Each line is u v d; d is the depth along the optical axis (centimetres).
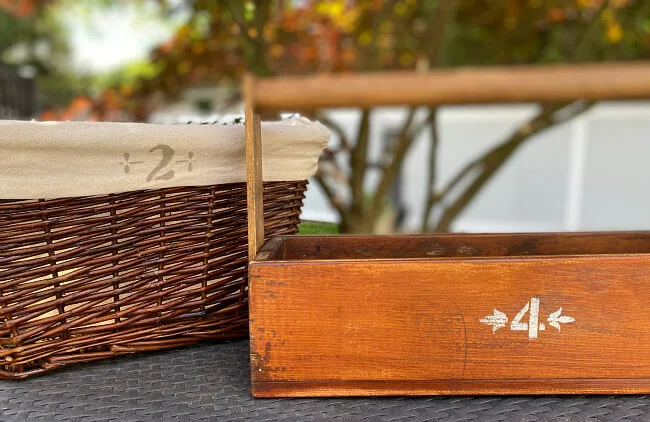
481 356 86
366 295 86
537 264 85
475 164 276
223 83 306
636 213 546
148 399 87
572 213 555
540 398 87
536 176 563
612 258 85
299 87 68
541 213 569
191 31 268
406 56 337
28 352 91
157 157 91
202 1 212
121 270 94
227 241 101
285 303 86
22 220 87
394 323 86
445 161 581
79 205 89
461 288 85
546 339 86
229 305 104
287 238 104
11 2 358
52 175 86
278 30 266
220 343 104
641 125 529
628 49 334
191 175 94
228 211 100
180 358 99
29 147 84
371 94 68
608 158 544
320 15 272
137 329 97
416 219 589
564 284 85
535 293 85
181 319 100
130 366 96
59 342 92
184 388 90
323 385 87
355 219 274
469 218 582
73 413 83
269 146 100
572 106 287
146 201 93
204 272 100
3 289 88
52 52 973
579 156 541
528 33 316
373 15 278
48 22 916
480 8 299
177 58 274
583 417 83
